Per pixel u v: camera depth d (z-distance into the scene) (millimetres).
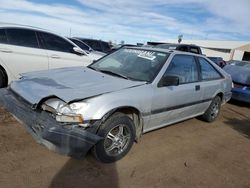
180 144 4316
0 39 5789
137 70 4105
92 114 3002
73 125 2932
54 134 2801
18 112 3205
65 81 3531
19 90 3414
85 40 14508
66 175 3006
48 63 6422
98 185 2906
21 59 6012
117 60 4547
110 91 3291
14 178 2824
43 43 6379
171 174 3334
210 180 3326
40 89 3240
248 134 5348
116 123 3240
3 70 5867
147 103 3658
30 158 3250
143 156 3693
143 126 3783
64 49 6734
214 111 5688
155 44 13289
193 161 3773
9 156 3229
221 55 46562
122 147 3482
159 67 4051
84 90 3189
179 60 4453
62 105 2953
